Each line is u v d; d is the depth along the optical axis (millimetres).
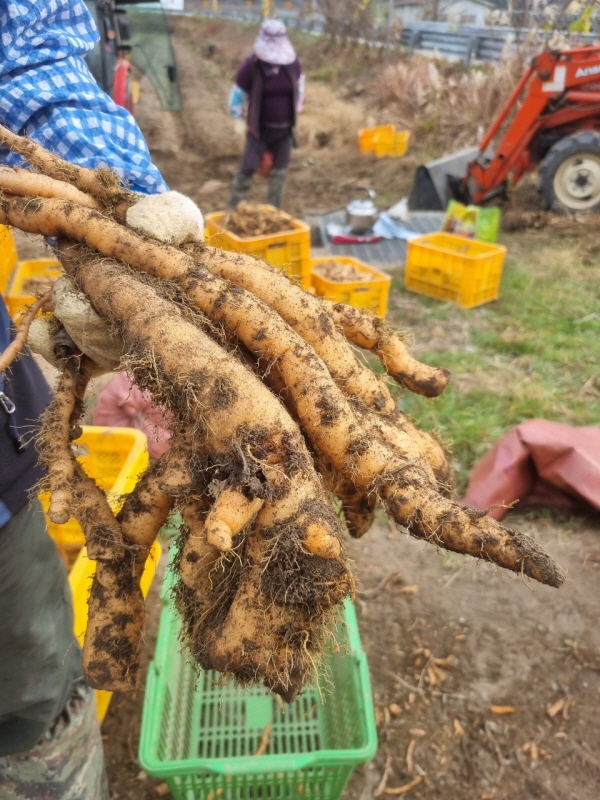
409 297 5828
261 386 1220
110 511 1375
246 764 1962
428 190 8031
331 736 2408
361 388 1462
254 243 4969
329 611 1193
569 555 3293
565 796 2371
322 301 1635
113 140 1623
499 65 10609
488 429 4023
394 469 1281
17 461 1620
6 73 1546
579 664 2814
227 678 1354
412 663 2838
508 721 2609
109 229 1369
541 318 5367
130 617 1349
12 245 4621
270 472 1139
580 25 8516
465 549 1222
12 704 1688
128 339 1265
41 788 1886
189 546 1343
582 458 3359
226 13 25297
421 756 2502
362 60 15789
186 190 9078
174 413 1255
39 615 1688
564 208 7363
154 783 2395
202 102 14117
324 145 11219
